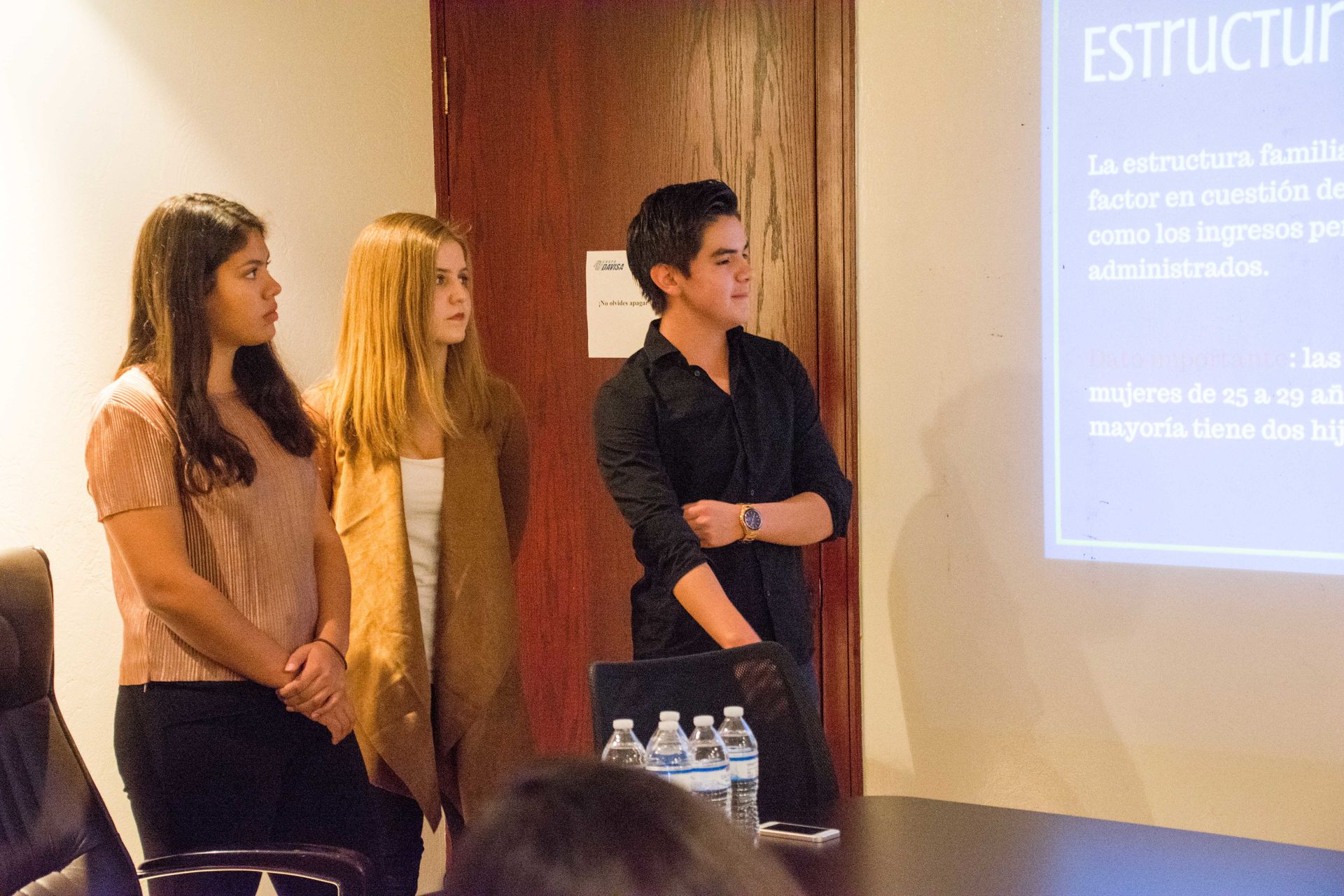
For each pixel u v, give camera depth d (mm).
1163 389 2703
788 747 1911
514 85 3320
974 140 2857
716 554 2367
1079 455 2791
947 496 2932
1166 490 2715
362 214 3168
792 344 3064
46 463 2418
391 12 3266
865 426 3006
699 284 2340
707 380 2373
